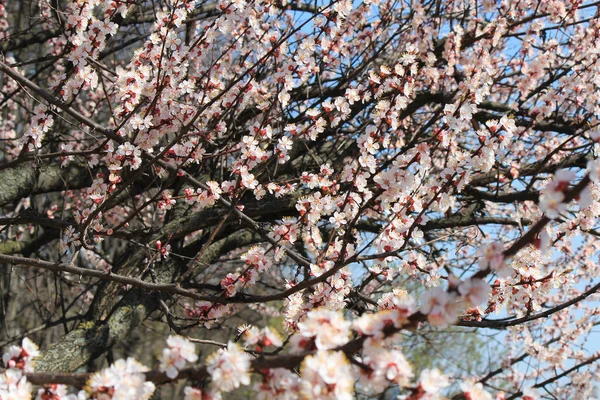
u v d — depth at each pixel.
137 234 4.83
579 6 6.14
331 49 5.23
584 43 6.35
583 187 1.92
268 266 3.72
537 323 7.65
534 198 5.73
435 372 1.99
